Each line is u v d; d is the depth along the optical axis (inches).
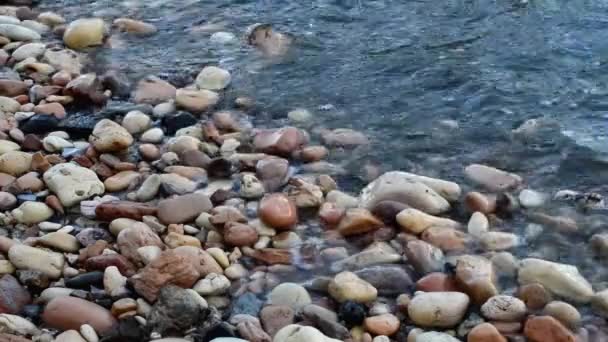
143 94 75.1
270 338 54.1
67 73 77.6
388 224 61.9
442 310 54.9
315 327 54.7
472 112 72.6
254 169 66.9
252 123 72.1
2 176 65.9
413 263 58.6
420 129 71.0
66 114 73.1
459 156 68.1
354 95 75.1
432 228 60.8
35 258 58.4
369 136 70.3
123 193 65.4
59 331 54.7
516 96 74.0
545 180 65.4
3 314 54.8
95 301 56.4
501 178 65.1
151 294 56.0
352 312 55.4
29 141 69.1
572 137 69.2
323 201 63.9
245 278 58.5
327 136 70.1
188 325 54.9
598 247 59.5
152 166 67.7
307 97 75.0
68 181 64.5
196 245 60.4
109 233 61.4
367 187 64.7
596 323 55.1
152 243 59.8
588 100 73.0
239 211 62.6
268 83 76.9
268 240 61.1
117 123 71.9
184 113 72.1
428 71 77.5
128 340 53.9
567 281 56.5
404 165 67.5
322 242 61.1
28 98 75.1
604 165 66.4
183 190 65.0
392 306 56.6
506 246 59.9
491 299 55.6
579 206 62.8
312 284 57.7
